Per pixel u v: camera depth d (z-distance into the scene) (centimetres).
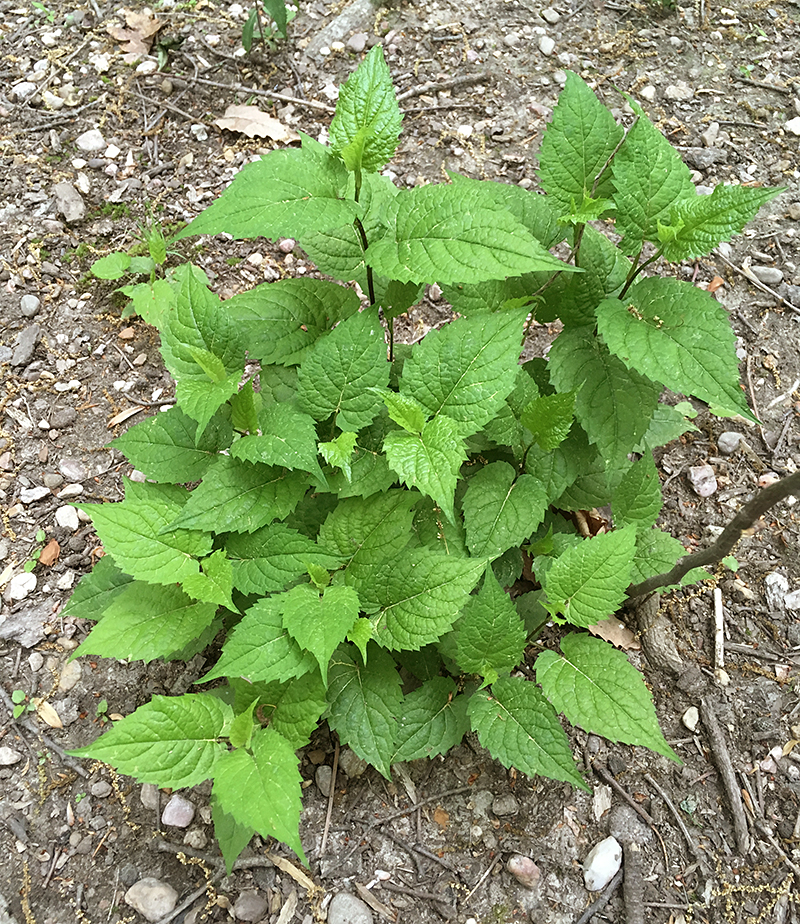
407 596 45
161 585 47
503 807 52
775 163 79
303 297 52
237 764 42
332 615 43
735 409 43
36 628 58
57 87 82
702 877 50
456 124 82
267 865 50
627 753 54
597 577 45
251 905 49
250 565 47
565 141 48
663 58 86
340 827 52
